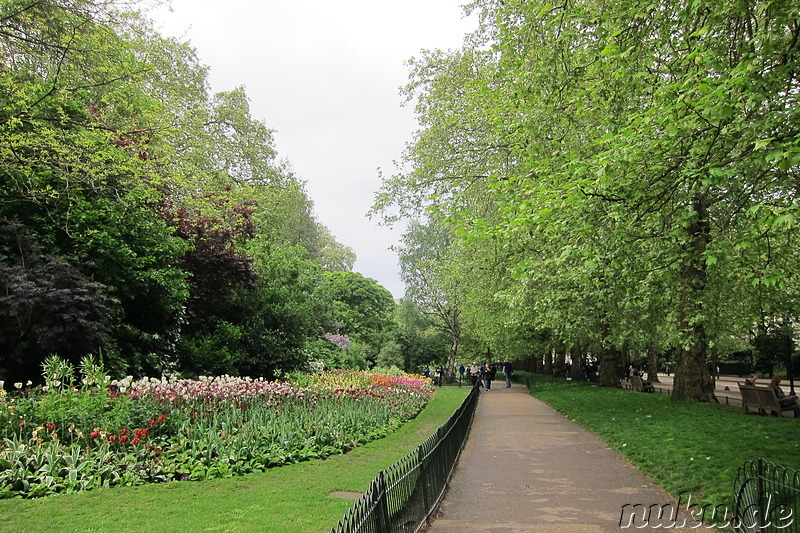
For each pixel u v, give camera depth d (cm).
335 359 2856
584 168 724
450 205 1409
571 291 1362
